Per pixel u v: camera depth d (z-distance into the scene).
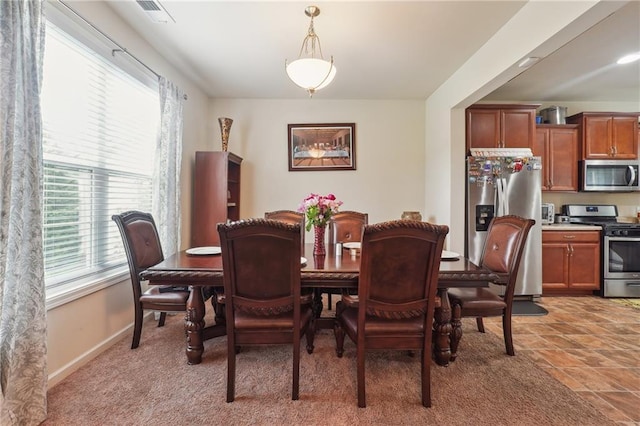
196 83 3.66
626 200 4.15
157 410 1.56
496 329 2.63
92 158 2.21
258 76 3.45
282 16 2.33
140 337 2.29
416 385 1.78
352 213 3.19
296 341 1.62
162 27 2.49
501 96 4.05
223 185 3.55
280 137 4.24
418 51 2.86
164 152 2.84
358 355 1.59
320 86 2.29
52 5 1.78
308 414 1.54
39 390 1.47
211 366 1.99
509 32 2.40
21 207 1.40
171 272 1.84
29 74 1.45
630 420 1.50
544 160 3.85
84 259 2.15
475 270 1.82
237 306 1.61
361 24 2.43
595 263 3.57
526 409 1.58
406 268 1.54
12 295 1.37
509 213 3.39
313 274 1.76
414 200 4.26
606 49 2.82
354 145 4.23
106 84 2.32
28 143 1.44
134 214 2.31
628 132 3.84
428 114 4.16
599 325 2.72
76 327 1.94
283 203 4.25
